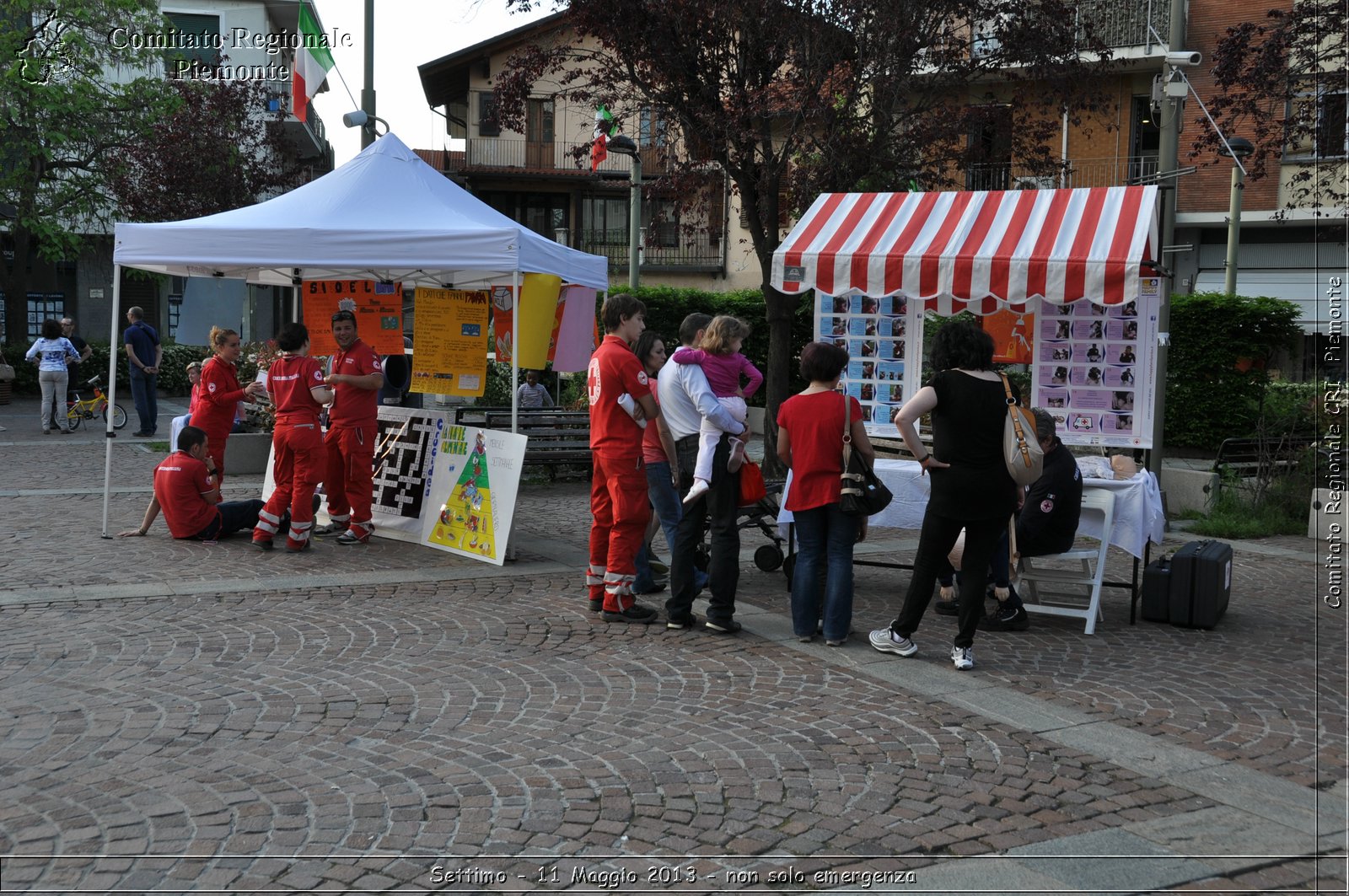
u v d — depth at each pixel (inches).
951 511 234.1
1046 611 281.4
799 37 538.3
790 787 171.2
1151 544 425.1
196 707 200.7
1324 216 568.1
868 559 370.9
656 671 231.6
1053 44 557.9
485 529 345.1
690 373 258.8
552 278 356.5
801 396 255.4
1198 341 704.4
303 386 342.0
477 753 181.6
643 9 528.1
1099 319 326.3
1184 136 1032.8
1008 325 346.9
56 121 1053.8
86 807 157.0
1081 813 165.5
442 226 344.2
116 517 404.5
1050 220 319.6
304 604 281.3
